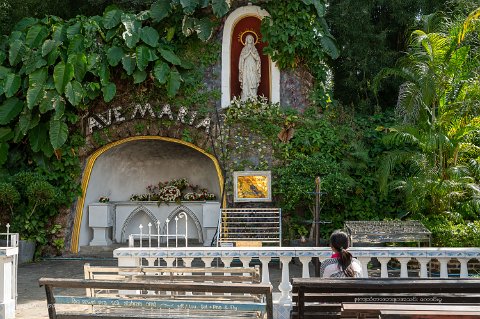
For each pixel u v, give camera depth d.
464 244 11.05
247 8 14.59
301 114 14.51
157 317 4.77
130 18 14.25
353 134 14.34
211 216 15.01
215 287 4.45
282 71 14.63
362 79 17.83
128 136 14.72
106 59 14.21
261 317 5.05
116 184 16.72
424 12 17.03
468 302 4.45
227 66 14.60
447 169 12.01
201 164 16.77
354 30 16.95
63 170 14.56
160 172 17.08
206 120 14.41
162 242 15.67
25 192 13.66
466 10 13.56
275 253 6.80
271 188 14.02
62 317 4.85
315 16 14.75
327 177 13.26
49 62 13.97
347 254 5.44
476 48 12.34
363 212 13.73
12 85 13.98
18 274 12.05
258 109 14.27
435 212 12.16
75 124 14.68
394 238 9.83
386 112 15.37
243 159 14.28
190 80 14.50
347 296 4.71
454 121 12.05
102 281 4.66
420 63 12.34
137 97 14.60
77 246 14.76
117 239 16.02
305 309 4.89
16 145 14.62
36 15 16.94
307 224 13.85
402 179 13.70
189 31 14.38
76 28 14.27
